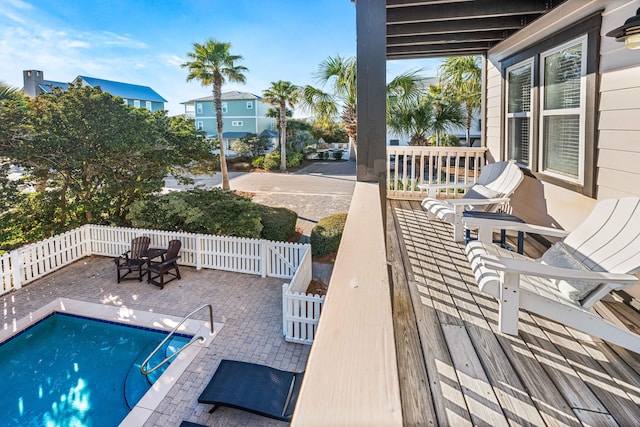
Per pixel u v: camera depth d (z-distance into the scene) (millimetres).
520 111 4457
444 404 1569
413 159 5898
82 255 8320
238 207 9297
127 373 4848
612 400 1582
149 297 6555
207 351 5016
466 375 1751
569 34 3240
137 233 8133
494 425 1457
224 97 30453
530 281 2240
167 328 5590
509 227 2850
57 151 8547
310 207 13492
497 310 2355
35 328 5852
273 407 3809
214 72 17109
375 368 681
